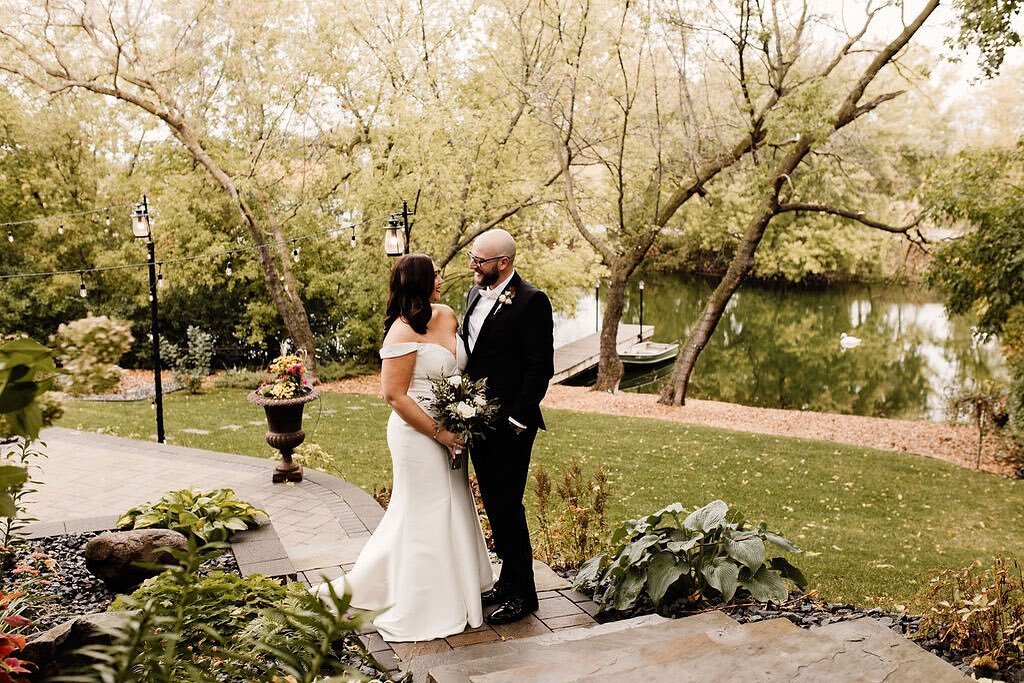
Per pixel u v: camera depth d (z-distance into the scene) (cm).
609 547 425
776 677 210
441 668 263
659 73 1766
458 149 1853
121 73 1755
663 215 1864
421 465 337
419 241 1950
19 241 2273
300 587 186
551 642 309
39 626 343
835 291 3531
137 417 1456
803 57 1739
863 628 241
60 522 534
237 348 2367
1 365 92
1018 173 1355
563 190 1970
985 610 318
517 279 350
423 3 1880
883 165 2802
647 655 232
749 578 355
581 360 2336
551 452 1213
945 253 1317
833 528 858
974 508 965
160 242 2195
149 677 130
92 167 2339
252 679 150
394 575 340
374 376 2258
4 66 1675
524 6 1697
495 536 355
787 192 1900
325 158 2127
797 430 1591
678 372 1836
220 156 2083
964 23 1152
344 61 1970
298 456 826
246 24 1820
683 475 1091
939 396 2025
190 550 120
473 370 352
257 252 2141
